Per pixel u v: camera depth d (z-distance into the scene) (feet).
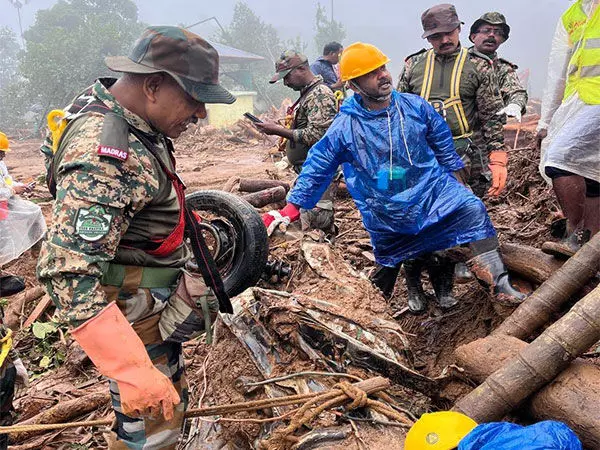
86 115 6.89
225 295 8.42
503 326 11.03
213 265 8.29
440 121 13.03
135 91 7.01
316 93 17.60
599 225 13.08
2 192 18.71
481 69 15.30
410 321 14.76
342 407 8.88
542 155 14.02
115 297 7.58
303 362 10.07
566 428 6.03
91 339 6.56
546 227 17.65
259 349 10.25
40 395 13.43
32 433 11.62
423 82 15.78
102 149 6.56
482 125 15.69
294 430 8.50
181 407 8.43
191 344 14.51
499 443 6.00
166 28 7.01
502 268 12.52
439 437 6.77
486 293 13.53
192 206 13.62
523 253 13.52
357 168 13.01
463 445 6.21
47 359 15.02
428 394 9.88
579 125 12.60
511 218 19.74
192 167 49.14
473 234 12.73
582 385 8.09
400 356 10.44
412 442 6.97
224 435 10.25
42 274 6.56
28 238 19.29
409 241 13.39
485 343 9.62
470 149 16.08
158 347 8.21
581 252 11.02
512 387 8.24
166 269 7.86
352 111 12.73
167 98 7.02
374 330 10.46
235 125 70.54
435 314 14.66
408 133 12.58
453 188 12.93
